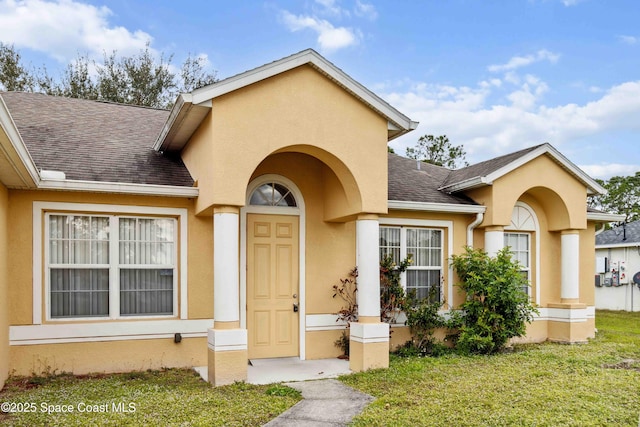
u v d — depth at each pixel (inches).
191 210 339.0
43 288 303.0
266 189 371.9
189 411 226.1
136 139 407.5
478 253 406.9
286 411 233.1
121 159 358.3
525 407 238.5
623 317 717.3
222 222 289.9
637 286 828.6
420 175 502.9
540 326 466.9
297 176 374.6
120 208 321.7
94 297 319.3
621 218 491.8
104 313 320.5
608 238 893.2
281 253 367.6
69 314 312.8
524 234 474.9
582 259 489.4
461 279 420.5
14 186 287.9
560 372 318.0
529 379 296.8
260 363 343.9
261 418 220.5
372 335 324.2
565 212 453.7
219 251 289.9
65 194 308.8
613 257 875.4
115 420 211.2
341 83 320.2
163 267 335.6
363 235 333.1
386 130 340.2
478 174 442.6
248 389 270.1
